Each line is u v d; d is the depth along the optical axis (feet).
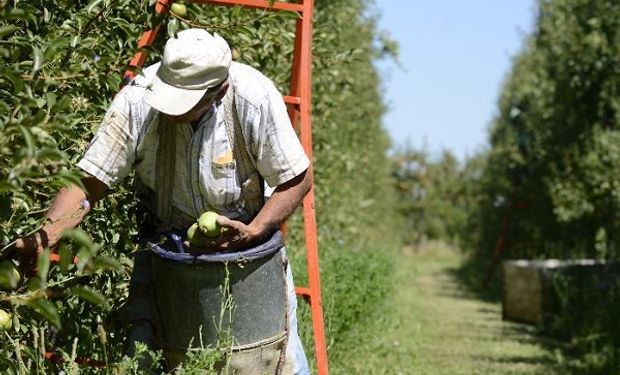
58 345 17.16
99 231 15.85
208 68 13.58
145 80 14.34
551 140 72.49
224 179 14.42
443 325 57.21
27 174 11.00
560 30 68.03
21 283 13.10
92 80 14.93
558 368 39.29
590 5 65.87
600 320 43.04
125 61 15.87
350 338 32.40
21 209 13.80
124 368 13.61
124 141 14.14
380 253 49.26
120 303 16.48
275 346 14.80
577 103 67.97
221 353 14.11
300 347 15.49
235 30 17.89
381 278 42.09
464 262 125.59
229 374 14.52
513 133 94.32
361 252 45.85
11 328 13.60
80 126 15.28
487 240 102.06
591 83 66.90
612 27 65.21
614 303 43.73
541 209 84.48
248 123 14.23
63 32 14.75
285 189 14.49
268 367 14.83
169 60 13.58
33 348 14.73
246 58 22.27
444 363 40.04
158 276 14.49
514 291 58.85
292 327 15.30
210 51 13.64
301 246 35.86
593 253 72.33
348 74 41.81
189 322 14.37
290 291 15.30
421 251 169.99
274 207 14.43
